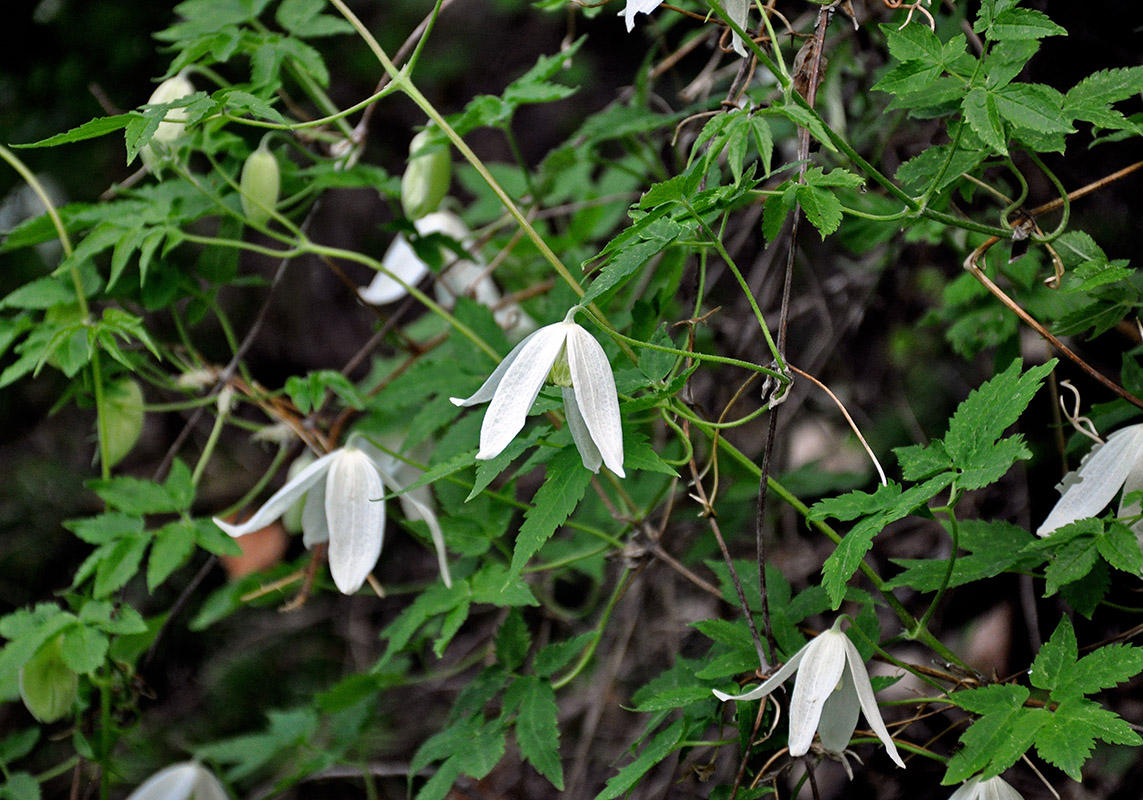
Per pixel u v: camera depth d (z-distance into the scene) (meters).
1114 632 0.94
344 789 1.29
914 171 0.86
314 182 0.99
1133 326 0.91
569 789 1.06
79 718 0.97
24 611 0.92
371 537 0.89
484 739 0.89
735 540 1.06
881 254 1.06
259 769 1.30
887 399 1.07
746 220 1.04
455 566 0.93
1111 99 0.82
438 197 0.98
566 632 1.23
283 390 0.99
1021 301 0.93
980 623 1.00
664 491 0.96
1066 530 0.83
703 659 0.89
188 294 0.99
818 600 0.87
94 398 0.98
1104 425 0.90
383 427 0.97
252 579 1.00
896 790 0.99
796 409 1.07
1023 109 0.81
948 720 0.98
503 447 0.80
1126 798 0.95
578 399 0.80
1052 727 0.79
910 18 0.85
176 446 1.00
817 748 0.84
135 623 0.92
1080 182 0.95
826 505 0.82
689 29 1.23
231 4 0.95
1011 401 0.80
